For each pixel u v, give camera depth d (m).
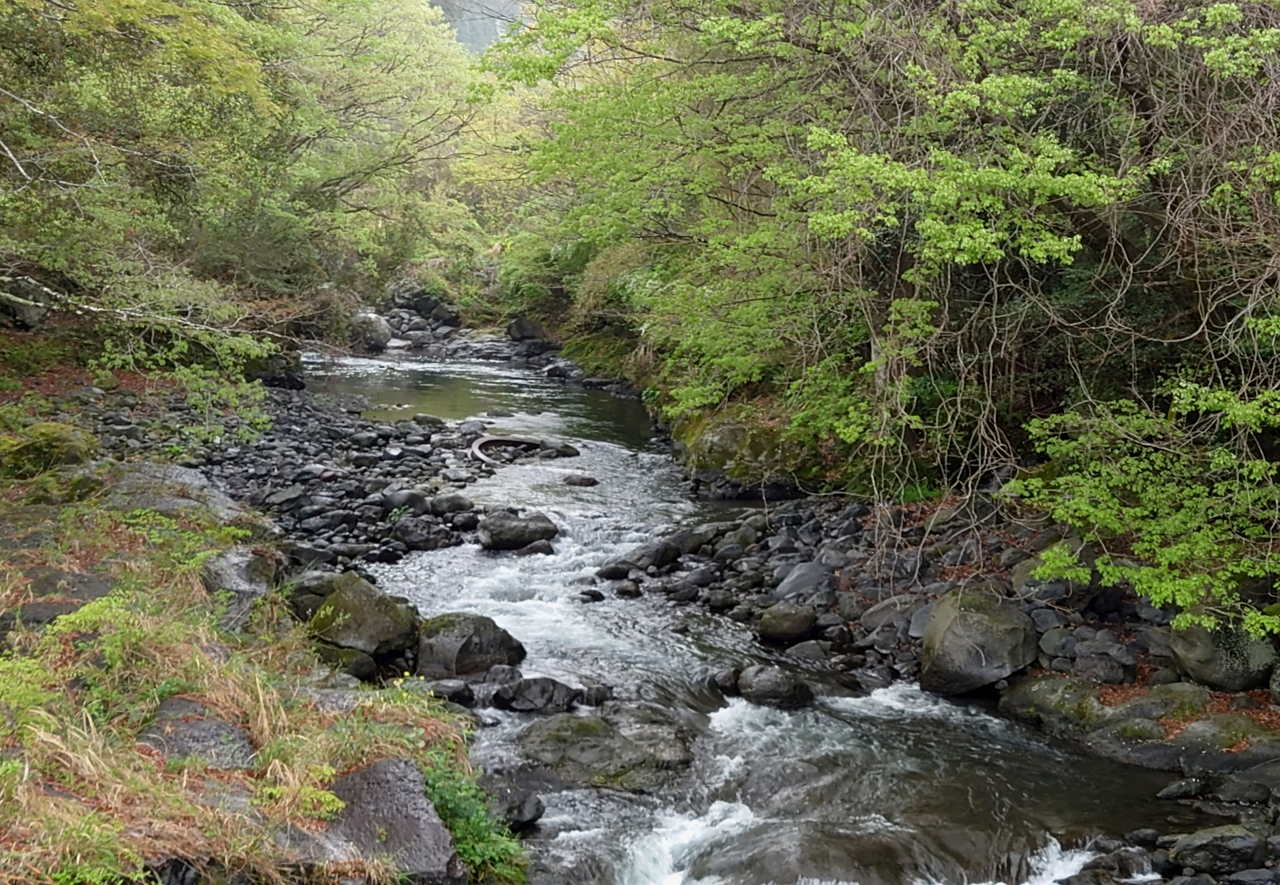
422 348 31.94
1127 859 6.12
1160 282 8.68
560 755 7.06
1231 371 9.02
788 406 12.97
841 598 10.41
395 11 29.89
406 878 4.83
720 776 7.14
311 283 22.02
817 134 7.05
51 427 12.30
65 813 4.39
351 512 12.59
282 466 14.90
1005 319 9.87
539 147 11.58
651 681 8.70
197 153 12.65
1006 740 7.86
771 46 9.00
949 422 9.70
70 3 10.60
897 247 9.73
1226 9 6.32
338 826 4.97
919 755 7.55
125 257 12.69
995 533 11.26
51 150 11.21
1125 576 8.11
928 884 6.02
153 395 17.33
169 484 11.52
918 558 10.05
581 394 24.59
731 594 10.80
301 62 20.28
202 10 13.13
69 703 5.43
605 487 15.20
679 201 11.71
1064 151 6.88
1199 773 7.20
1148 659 8.61
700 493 14.93
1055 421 8.90
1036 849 6.34
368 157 24.41
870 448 12.76
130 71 11.83
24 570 7.64
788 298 10.52
